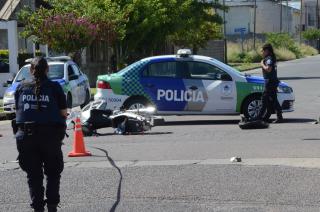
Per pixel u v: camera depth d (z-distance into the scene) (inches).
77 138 457.4
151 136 569.6
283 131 573.3
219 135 561.6
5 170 410.3
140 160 433.7
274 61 629.3
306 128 592.1
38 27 1099.3
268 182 349.1
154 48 1413.6
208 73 660.1
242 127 603.5
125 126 586.6
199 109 658.2
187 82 657.0
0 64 1175.0
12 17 1288.1
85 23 1088.2
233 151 460.4
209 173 376.8
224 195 325.4
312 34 4106.8
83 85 914.7
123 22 1222.9
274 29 3941.9
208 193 330.0
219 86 654.5
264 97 633.0
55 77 839.7
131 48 1315.2
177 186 346.6
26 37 1157.1
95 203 317.4
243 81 653.9
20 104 280.2
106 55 1497.3
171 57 662.5
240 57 2637.8
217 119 709.9
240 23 3563.0
